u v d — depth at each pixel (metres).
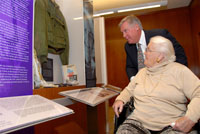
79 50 2.07
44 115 0.67
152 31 1.91
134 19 1.86
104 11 4.90
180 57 1.72
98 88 1.88
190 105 0.99
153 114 1.12
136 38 1.90
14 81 0.93
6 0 0.91
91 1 2.30
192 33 4.92
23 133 1.10
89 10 2.23
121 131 1.08
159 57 1.22
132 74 2.07
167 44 1.23
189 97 1.08
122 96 1.40
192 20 4.80
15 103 0.74
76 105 1.98
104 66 3.03
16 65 0.95
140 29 1.89
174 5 4.89
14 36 0.95
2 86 0.86
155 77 1.23
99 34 3.06
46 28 1.54
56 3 1.87
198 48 4.40
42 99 0.89
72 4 2.14
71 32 2.14
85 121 2.22
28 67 1.04
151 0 4.36
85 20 2.09
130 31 1.86
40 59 1.48
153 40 1.28
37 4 1.46
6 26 0.90
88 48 2.13
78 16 2.10
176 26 5.16
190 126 0.94
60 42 1.86
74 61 2.10
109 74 5.71
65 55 1.97
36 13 1.44
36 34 1.42
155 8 4.99
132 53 2.08
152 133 1.11
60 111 0.75
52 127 1.46
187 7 5.06
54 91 1.27
